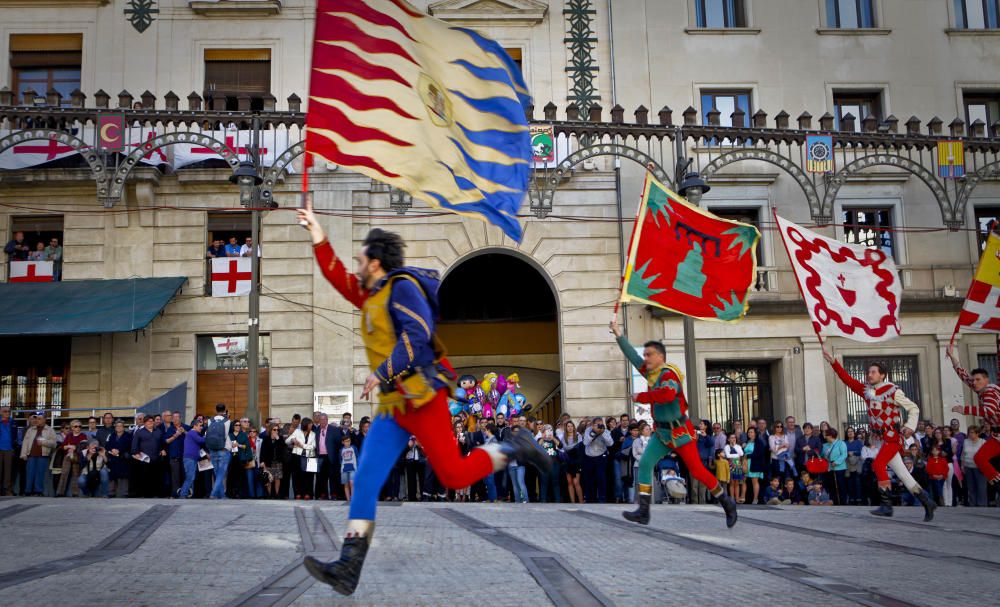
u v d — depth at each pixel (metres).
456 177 6.66
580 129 19.62
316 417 18.34
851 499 18.25
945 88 25.12
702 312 11.98
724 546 7.00
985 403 11.94
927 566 5.92
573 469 17.62
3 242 22.38
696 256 12.06
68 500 12.33
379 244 4.42
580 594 4.59
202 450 16.84
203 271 22.53
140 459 16.80
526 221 23.25
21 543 6.71
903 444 10.68
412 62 6.73
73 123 22.20
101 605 4.20
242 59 23.66
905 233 24.34
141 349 22.16
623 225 23.38
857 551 6.75
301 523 8.30
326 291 22.58
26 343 22.31
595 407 22.69
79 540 6.88
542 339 28.03
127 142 22.34
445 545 6.85
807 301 13.67
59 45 23.45
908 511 12.29
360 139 6.48
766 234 23.95
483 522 9.06
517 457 4.50
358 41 6.64
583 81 23.98
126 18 23.39
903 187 24.55
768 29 24.75
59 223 22.77
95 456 17.03
